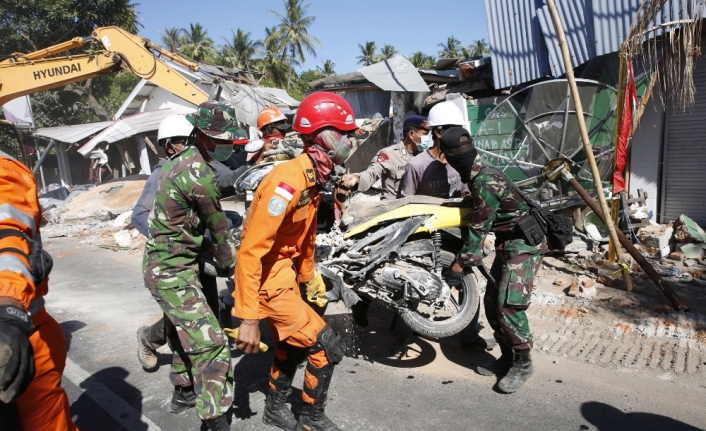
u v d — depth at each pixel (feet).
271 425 10.09
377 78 28.84
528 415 10.06
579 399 10.53
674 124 23.00
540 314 15.07
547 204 20.97
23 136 67.26
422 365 12.53
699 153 22.58
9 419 5.60
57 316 17.12
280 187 8.14
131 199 38.58
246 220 8.61
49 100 84.58
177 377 10.47
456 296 16.11
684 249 19.40
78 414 10.88
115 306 17.97
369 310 16.35
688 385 10.87
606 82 23.20
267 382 11.94
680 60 18.44
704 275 17.33
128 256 26.04
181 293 9.12
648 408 10.07
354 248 11.69
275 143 16.67
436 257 12.03
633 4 20.95
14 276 4.96
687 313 14.07
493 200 10.33
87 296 19.38
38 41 75.82
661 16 19.77
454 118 13.80
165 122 12.30
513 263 10.77
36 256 5.38
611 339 13.17
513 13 25.75
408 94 33.63
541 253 11.02
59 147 68.64
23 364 4.63
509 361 11.66
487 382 11.53
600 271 18.22
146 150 59.21
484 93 31.14
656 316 14.07
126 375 12.58
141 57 37.91
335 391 11.38
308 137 8.59
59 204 43.68
